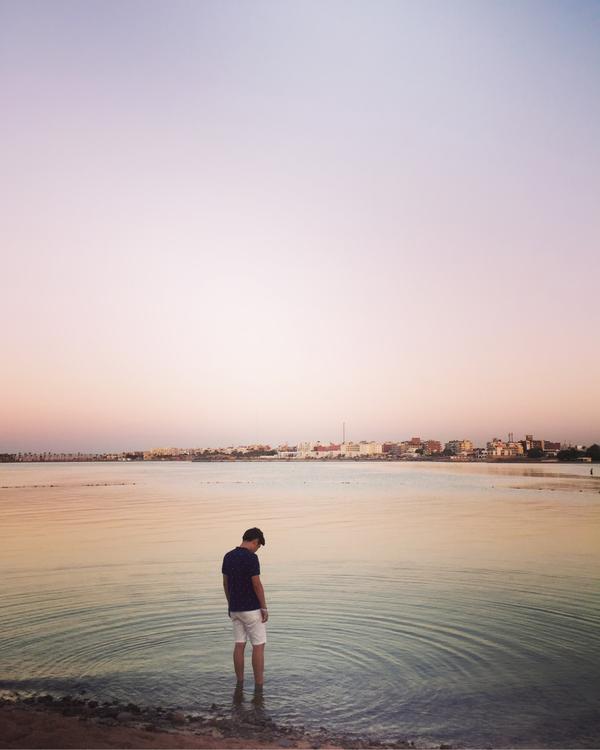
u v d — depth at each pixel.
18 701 8.03
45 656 9.87
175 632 11.14
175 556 19.91
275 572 16.84
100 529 27.61
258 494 57.31
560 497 50.97
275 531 26.56
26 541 23.66
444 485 75.31
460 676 8.96
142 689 8.52
